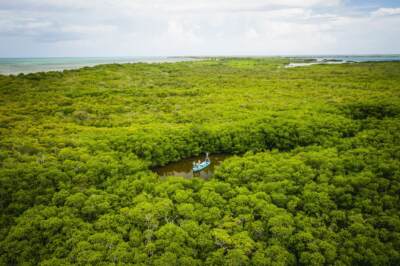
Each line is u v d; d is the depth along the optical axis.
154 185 37.50
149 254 26.61
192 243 27.73
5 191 32.88
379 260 26.41
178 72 135.75
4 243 27.25
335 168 39.19
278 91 89.00
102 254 26.06
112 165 39.88
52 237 28.14
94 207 32.03
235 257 25.81
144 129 54.12
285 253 26.72
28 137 47.59
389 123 55.75
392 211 31.80
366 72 126.81
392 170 37.69
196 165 46.25
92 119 61.88
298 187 35.53
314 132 52.59
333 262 26.36
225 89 92.88
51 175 35.66
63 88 85.38
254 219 31.62
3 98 72.44
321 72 132.88
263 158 44.25
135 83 100.38
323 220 31.03
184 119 61.91
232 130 53.31
